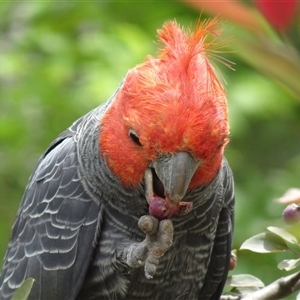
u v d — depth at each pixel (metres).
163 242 5.84
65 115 14.23
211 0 3.59
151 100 6.07
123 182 6.82
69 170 7.69
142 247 6.18
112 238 7.38
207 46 6.52
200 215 7.44
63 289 7.54
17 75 14.37
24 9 15.30
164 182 6.02
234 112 14.02
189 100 6.00
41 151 14.55
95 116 7.55
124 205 7.19
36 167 8.61
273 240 6.79
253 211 13.63
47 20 15.16
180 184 5.93
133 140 6.36
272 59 3.58
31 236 7.89
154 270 5.94
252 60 3.64
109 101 7.46
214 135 6.04
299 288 7.07
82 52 14.37
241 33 3.91
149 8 15.70
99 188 7.29
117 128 6.63
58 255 7.56
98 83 13.73
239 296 7.52
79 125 8.17
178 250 7.64
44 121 14.59
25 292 5.21
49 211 7.72
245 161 15.40
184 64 6.16
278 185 13.94
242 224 13.34
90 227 7.41
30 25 15.16
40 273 7.63
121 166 6.66
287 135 15.93
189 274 7.94
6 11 15.41
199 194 6.84
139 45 14.34
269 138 15.93
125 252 7.05
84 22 15.30
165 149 5.99
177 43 6.37
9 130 14.34
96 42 14.39
